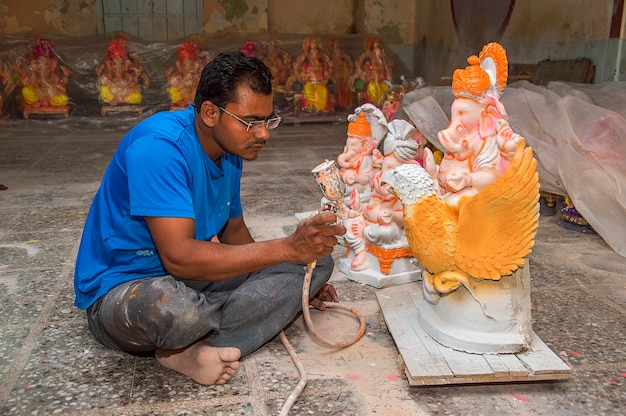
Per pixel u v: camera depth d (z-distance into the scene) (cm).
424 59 1275
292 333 264
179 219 202
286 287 240
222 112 202
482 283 220
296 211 488
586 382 223
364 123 382
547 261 370
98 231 230
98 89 1095
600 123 429
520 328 223
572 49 744
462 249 216
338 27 1370
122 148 221
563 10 762
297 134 1004
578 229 438
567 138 437
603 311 290
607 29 673
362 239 327
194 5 1280
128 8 1262
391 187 228
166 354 226
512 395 215
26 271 345
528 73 834
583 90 523
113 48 1080
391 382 223
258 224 448
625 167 411
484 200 212
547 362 212
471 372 207
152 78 1133
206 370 215
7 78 1041
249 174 652
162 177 204
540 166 459
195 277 205
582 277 340
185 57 1105
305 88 1144
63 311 288
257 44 1156
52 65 1050
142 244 223
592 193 411
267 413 203
